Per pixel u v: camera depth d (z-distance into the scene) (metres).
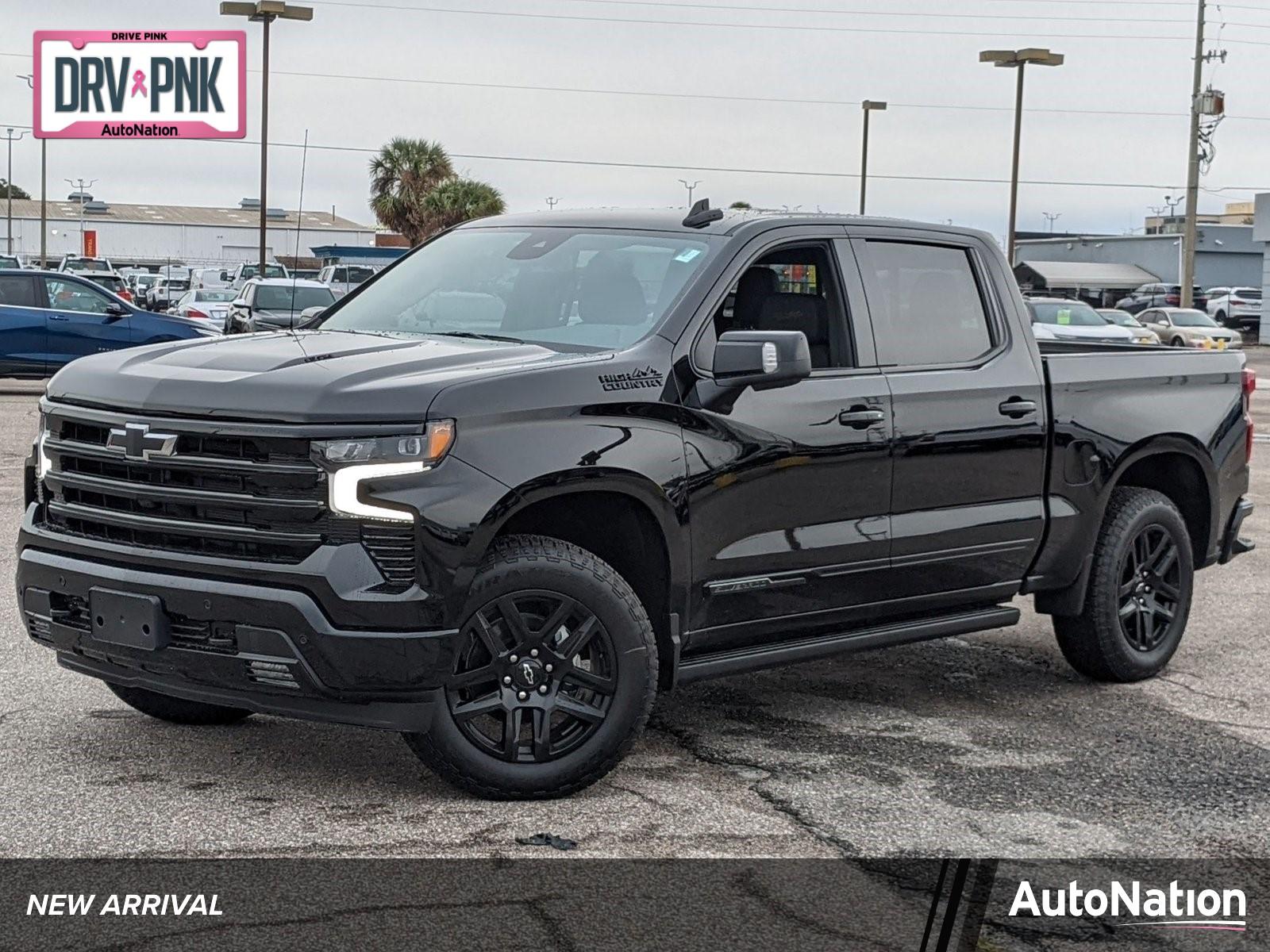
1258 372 34.84
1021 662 7.01
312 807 4.64
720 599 5.14
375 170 63.22
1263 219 54.50
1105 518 6.51
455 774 4.67
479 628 4.59
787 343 4.88
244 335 5.50
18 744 5.21
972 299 6.11
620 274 5.39
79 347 19.94
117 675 4.78
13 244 87.56
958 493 5.85
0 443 14.19
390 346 5.07
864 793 4.96
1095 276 75.44
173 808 4.60
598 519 5.03
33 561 4.85
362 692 4.42
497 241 5.92
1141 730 5.87
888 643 5.73
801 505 5.32
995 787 5.08
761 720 5.84
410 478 4.39
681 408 4.97
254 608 4.38
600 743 4.77
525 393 4.61
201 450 4.51
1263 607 8.37
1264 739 5.77
